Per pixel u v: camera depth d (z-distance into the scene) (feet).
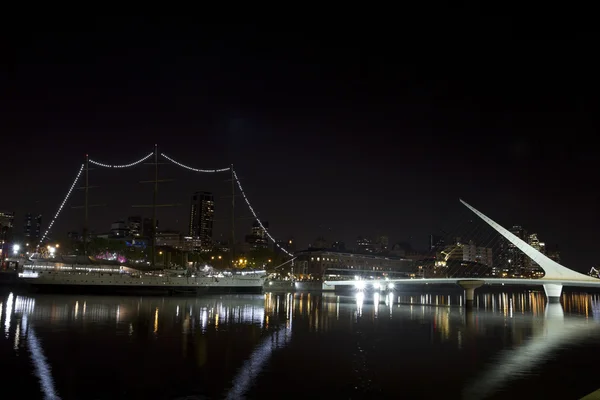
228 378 103.35
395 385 100.99
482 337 175.83
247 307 291.17
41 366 109.70
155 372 106.83
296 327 191.93
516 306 395.96
